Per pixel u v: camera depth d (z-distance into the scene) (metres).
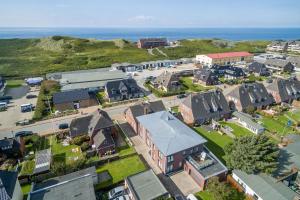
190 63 144.50
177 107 74.31
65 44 167.12
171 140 43.34
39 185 35.75
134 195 33.78
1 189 30.44
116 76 98.06
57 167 40.34
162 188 35.38
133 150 50.09
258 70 113.62
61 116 66.88
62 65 127.50
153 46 190.75
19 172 42.41
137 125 56.03
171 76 90.31
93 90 87.19
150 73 117.62
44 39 178.12
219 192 35.41
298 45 193.62
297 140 50.38
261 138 40.00
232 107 71.12
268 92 78.25
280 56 160.50
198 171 39.56
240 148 39.78
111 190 37.47
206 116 61.59
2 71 114.62
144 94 86.19
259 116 67.19
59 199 31.48
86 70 114.69
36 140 52.72
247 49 192.25
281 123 62.97
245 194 36.94
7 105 76.06
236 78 106.19
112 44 182.12
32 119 63.19
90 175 35.97
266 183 35.91
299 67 124.62
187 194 37.91
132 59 144.88
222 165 41.28
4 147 45.44
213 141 54.16
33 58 140.50
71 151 49.28
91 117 55.62
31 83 96.94
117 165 45.00
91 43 177.50
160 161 43.41
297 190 37.28
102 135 48.38
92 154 47.78
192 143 43.16
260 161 37.41
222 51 179.75
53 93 74.88
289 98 75.56
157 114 54.19
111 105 75.19
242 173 38.84
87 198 31.70
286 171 39.03
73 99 72.06
